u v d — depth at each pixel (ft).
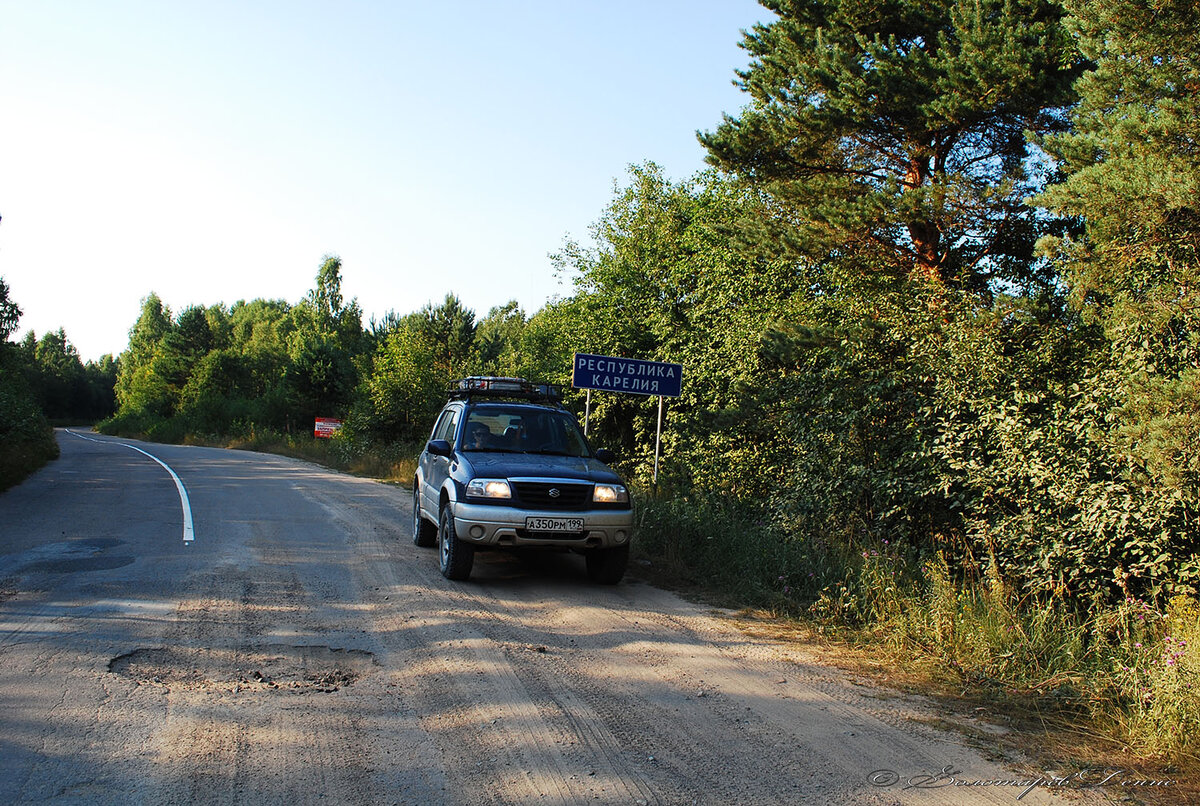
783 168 46.01
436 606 22.43
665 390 41.42
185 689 15.28
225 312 351.46
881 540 28.50
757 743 13.67
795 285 49.21
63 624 19.34
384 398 96.58
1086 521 23.08
